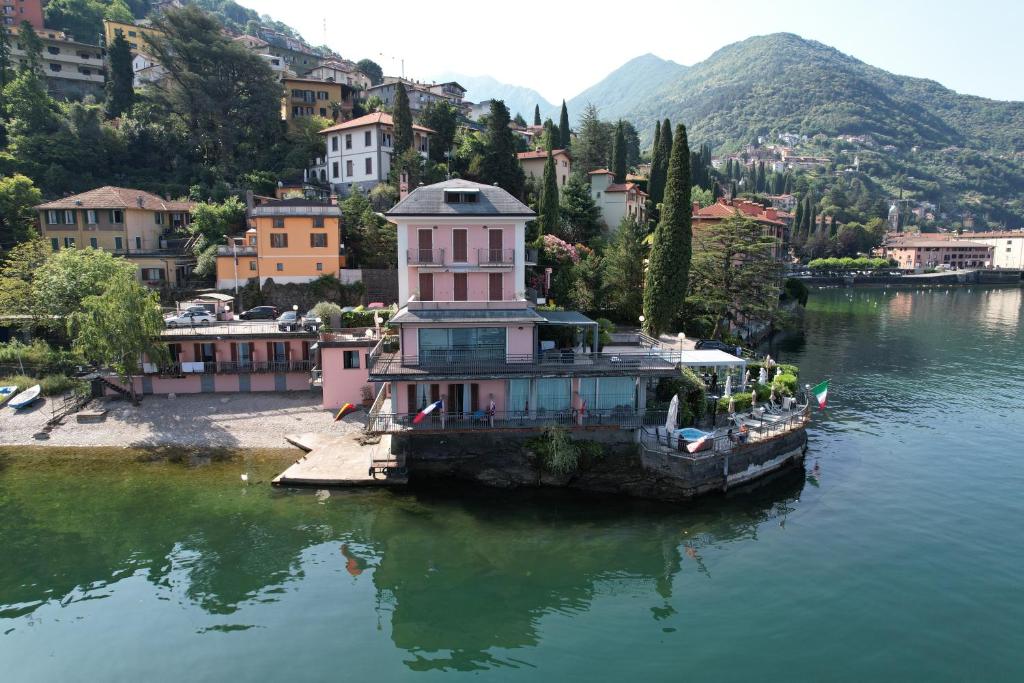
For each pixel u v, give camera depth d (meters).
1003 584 27.70
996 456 42.50
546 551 30.50
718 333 64.56
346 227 69.12
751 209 109.88
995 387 60.78
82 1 139.25
